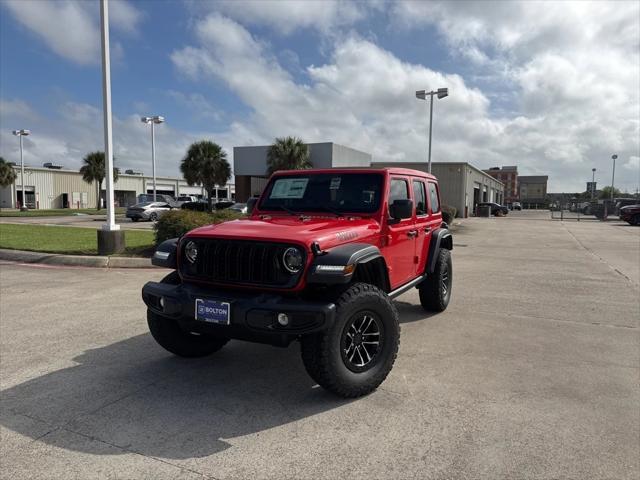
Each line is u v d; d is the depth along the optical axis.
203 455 2.88
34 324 5.64
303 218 4.59
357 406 3.57
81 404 3.56
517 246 16.44
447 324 5.87
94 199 67.75
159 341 4.30
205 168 37.12
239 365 4.41
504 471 2.72
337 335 3.45
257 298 3.39
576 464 2.79
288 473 2.70
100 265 10.12
